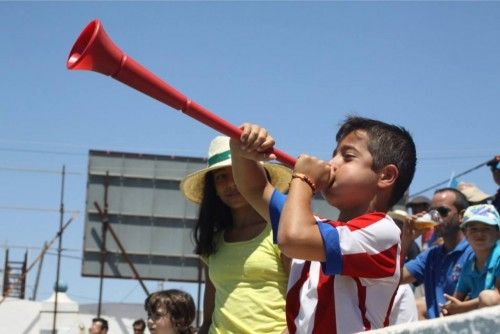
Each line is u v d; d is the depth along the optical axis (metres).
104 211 18.31
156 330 5.61
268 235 4.28
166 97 2.90
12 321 22.64
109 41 2.79
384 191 2.93
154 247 18.31
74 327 22.73
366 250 2.67
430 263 6.19
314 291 2.80
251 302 4.19
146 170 18.61
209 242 4.48
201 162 18.61
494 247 5.52
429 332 1.72
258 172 3.30
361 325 2.70
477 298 5.24
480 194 7.84
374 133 2.94
